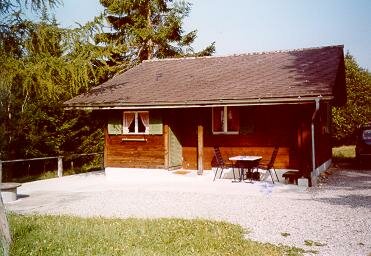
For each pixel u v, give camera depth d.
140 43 30.22
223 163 15.69
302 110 14.02
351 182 14.25
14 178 20.30
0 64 13.55
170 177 16.25
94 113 23.58
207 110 16.72
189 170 17.17
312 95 12.83
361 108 33.69
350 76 34.19
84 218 9.36
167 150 16.39
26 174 22.44
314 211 9.59
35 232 7.94
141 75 20.02
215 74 17.98
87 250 6.71
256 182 14.83
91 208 10.86
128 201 11.72
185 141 17.48
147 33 28.70
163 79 18.62
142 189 13.85
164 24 29.84
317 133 15.66
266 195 11.98
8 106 18.97
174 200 11.62
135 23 29.20
